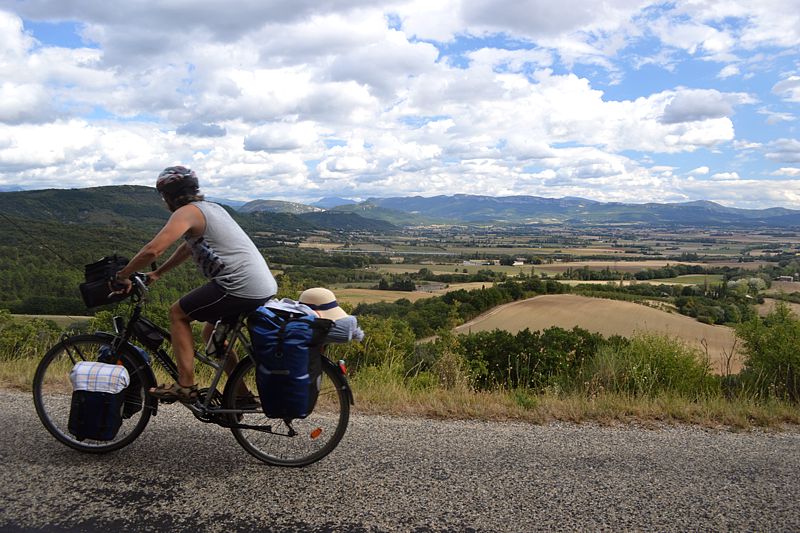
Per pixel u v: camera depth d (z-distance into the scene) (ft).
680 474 11.09
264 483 9.88
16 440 11.23
